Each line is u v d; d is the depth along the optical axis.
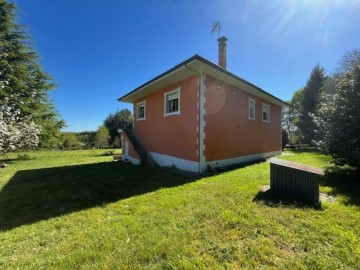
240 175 6.03
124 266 2.01
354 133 5.39
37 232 2.88
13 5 12.96
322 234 2.51
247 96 10.20
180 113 8.36
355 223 2.78
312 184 3.59
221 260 2.08
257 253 2.16
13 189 5.48
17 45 14.01
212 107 7.86
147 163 9.96
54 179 6.72
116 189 5.28
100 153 18.62
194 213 3.27
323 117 6.37
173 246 2.32
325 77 22.80
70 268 2.04
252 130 10.58
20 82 13.22
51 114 16.50
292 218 2.96
